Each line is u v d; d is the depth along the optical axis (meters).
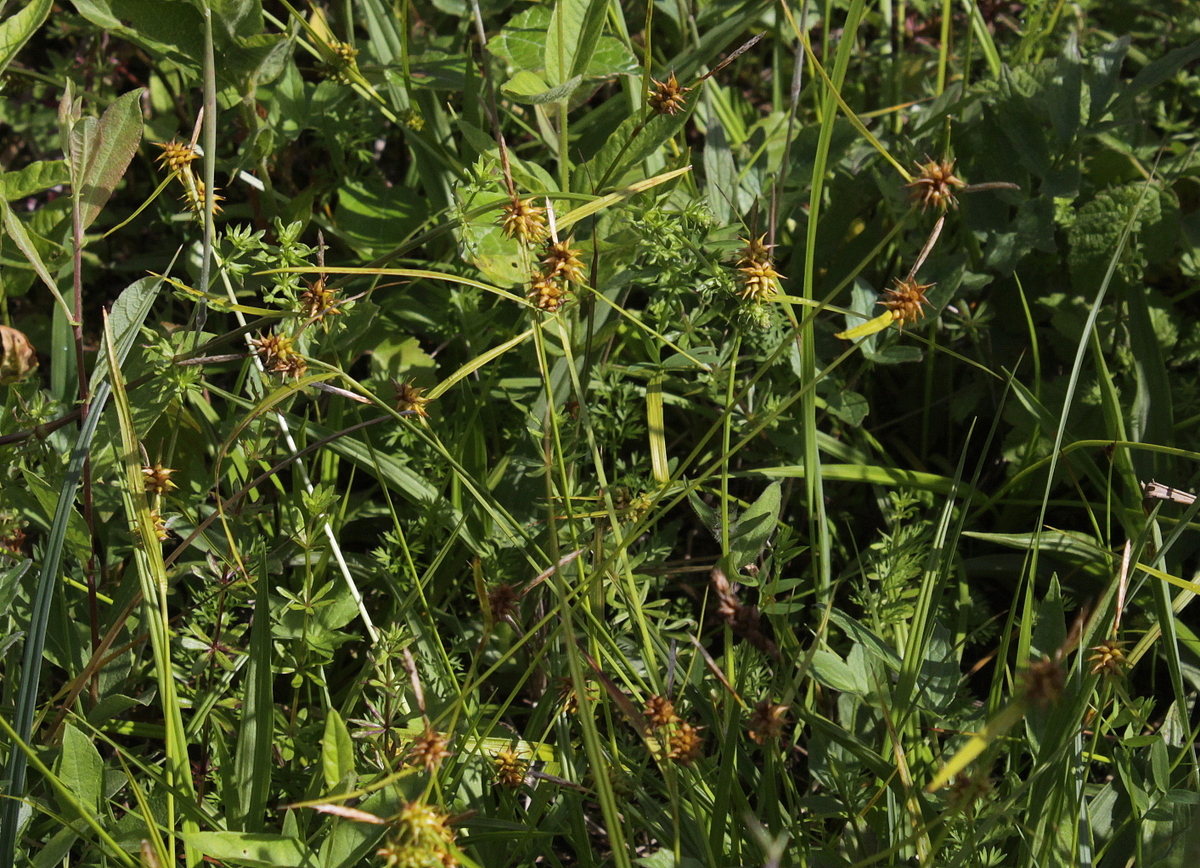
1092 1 1.21
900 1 1.19
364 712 1.03
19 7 1.14
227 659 1.00
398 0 1.14
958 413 1.11
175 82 1.18
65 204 1.04
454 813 0.96
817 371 1.09
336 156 1.13
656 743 0.93
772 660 1.02
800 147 1.13
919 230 1.13
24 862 0.96
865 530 1.11
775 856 0.92
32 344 1.13
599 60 1.08
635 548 1.06
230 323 1.08
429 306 1.10
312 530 1.00
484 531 1.06
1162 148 1.14
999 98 1.12
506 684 1.05
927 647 1.00
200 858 0.95
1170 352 1.11
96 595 1.01
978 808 0.97
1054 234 1.13
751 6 1.14
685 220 1.02
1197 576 1.03
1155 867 0.96
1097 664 0.95
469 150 1.10
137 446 0.98
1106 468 1.09
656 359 1.04
